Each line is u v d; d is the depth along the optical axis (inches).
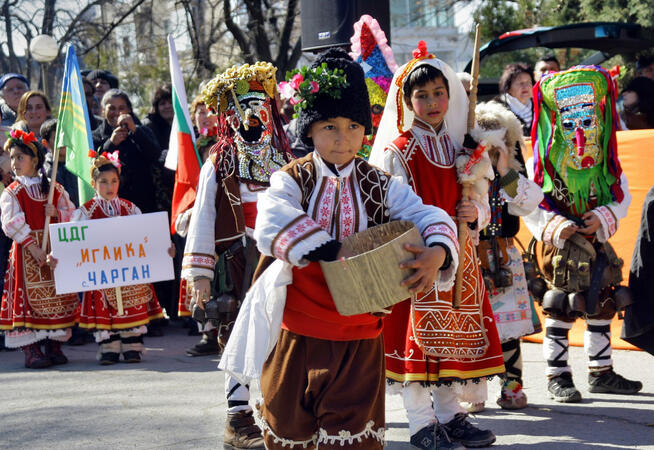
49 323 243.8
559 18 581.0
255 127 159.5
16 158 251.0
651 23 506.6
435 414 158.9
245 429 157.6
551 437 158.7
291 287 114.0
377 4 295.3
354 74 115.3
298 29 691.4
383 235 108.2
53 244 239.9
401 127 161.6
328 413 110.6
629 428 163.6
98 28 865.5
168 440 163.6
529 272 185.8
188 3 681.0
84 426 174.7
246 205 157.0
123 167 299.4
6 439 166.4
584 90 182.4
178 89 201.0
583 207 183.9
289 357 113.8
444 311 148.1
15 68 1027.9
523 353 237.8
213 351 257.6
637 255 177.5
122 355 260.5
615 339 238.7
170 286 312.5
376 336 115.2
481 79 387.5
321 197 114.3
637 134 237.1
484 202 156.4
